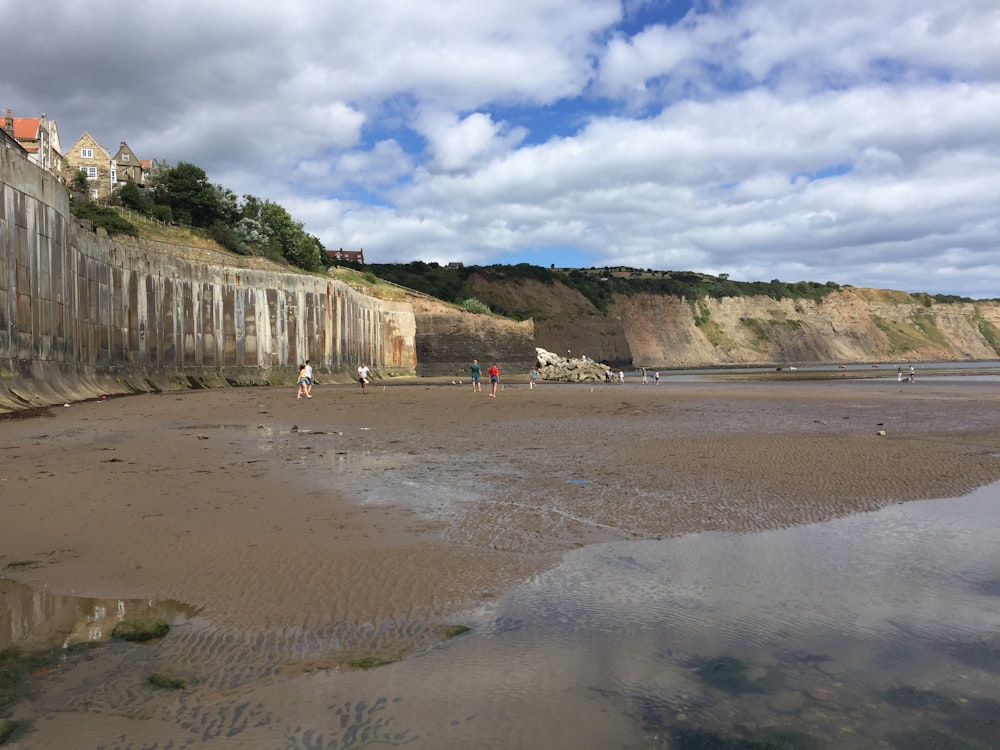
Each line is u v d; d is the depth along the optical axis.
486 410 26.44
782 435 17.69
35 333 26.25
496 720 3.87
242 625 5.26
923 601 5.83
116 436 16.88
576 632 5.16
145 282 38.97
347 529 8.05
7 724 3.77
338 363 59.75
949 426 20.20
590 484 10.88
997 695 4.21
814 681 4.39
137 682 4.33
